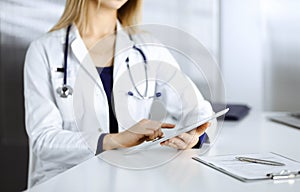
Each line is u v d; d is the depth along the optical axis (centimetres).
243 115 197
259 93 292
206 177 96
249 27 289
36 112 158
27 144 291
